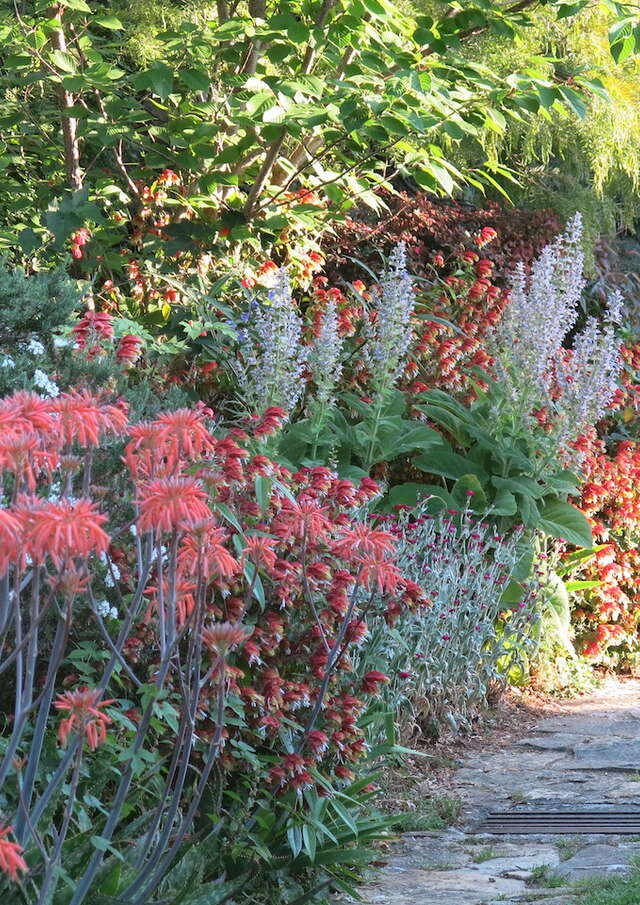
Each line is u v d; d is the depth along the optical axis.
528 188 12.37
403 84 6.53
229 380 7.57
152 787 3.69
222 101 7.33
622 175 12.38
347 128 6.81
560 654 8.23
